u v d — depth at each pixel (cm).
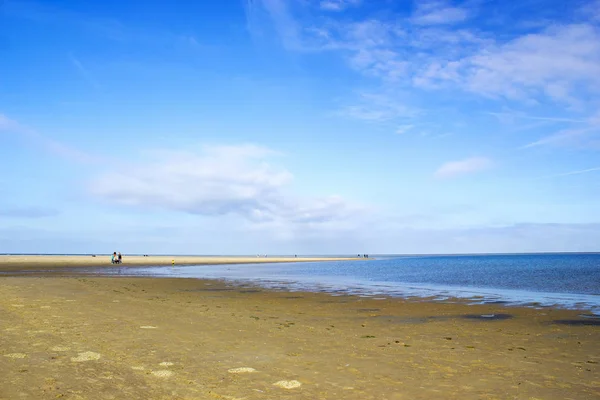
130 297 2069
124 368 810
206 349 990
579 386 751
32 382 708
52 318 1326
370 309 1902
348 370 839
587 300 2319
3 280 2820
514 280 4159
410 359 940
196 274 5044
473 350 1045
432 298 2408
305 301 2209
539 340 1193
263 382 750
